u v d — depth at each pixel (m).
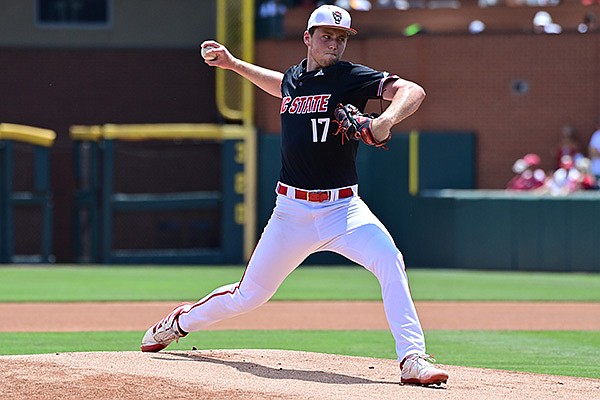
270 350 28.38
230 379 22.86
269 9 82.06
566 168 73.69
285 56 80.06
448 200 74.81
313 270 74.62
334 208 23.95
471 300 53.28
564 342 37.00
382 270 23.45
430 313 47.56
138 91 88.19
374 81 23.47
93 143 79.81
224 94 81.81
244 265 79.38
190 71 88.31
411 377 22.84
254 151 80.88
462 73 76.69
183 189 81.19
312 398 20.59
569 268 71.44
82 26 87.94
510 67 76.38
